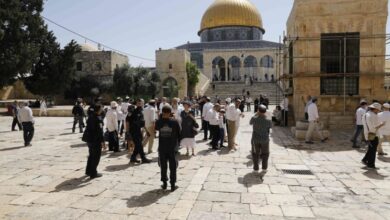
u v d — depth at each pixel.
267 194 6.63
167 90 45.41
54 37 37.75
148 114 10.88
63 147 12.52
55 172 8.51
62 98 45.22
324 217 5.44
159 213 5.62
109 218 5.41
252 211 5.71
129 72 40.69
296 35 17.19
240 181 7.57
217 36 67.25
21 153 11.27
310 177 7.93
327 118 16.66
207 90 46.31
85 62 45.94
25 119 12.82
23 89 50.00
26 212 5.69
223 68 59.44
